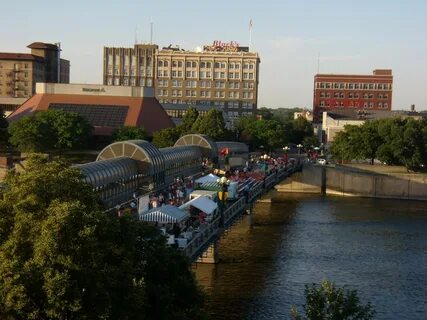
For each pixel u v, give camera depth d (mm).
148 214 68125
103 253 33500
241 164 160500
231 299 72125
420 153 181000
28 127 151000
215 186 99062
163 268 39031
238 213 90188
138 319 34156
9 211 35062
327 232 117125
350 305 37094
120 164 93500
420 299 75500
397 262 94312
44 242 31484
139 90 197375
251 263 90062
